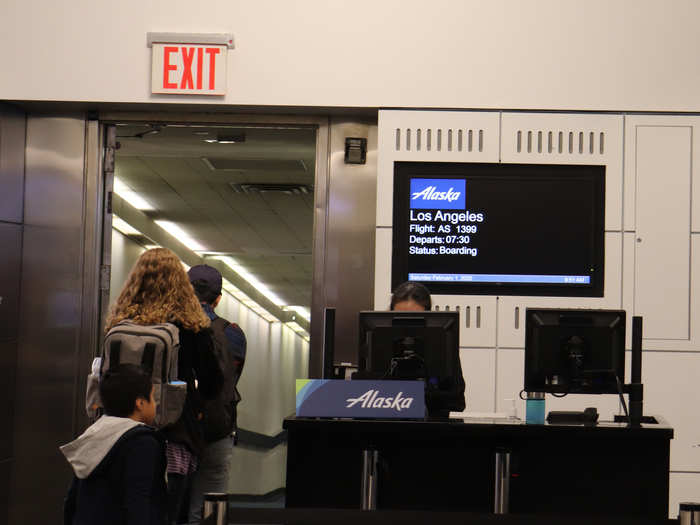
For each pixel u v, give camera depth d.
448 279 6.57
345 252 6.83
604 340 4.66
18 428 6.84
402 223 6.60
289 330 18.23
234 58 6.62
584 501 4.39
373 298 6.79
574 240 6.57
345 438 4.43
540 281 6.57
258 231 12.91
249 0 6.63
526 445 4.41
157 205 11.51
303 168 9.26
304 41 6.62
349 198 6.85
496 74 6.59
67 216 6.92
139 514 3.33
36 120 6.93
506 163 6.60
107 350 4.20
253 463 12.90
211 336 4.50
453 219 6.59
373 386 4.32
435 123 6.61
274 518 3.47
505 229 6.59
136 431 3.42
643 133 6.59
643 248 6.55
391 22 6.62
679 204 6.57
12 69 6.65
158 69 6.61
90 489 3.41
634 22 6.58
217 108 6.74
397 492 4.42
